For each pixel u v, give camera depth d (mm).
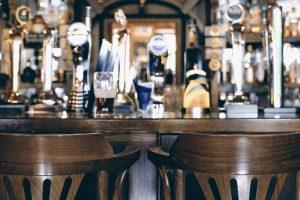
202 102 2174
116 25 5477
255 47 3756
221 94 3518
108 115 1880
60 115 1879
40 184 1304
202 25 5086
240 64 2213
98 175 1359
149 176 1795
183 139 1364
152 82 2254
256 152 1311
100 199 1356
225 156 1316
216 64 3273
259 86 3684
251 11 3648
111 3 5434
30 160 1296
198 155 1343
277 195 1359
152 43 2291
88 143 1322
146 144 1770
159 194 1792
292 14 3666
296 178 1406
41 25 3535
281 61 2133
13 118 1609
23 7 2473
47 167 1297
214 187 1708
